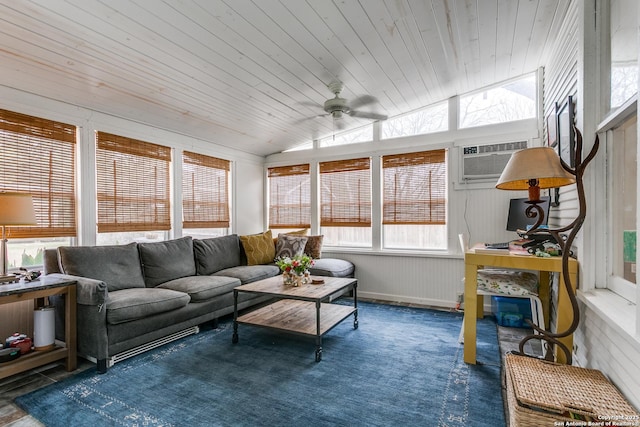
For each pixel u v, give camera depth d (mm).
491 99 3969
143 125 3695
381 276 4527
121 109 3299
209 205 4570
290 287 3047
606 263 1885
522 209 3238
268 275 4141
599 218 1902
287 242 4738
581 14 1962
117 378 2268
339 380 2229
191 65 2713
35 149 2805
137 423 1760
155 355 2656
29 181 2766
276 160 5480
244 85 3154
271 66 2855
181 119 3744
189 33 2301
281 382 2203
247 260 4508
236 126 4188
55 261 2809
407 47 2789
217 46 2490
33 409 1891
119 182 3453
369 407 1904
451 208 4102
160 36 2299
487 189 3908
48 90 2773
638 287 1224
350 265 4555
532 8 2377
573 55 2309
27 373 2340
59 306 2566
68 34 2172
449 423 1749
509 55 3180
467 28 2588
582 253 1956
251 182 5312
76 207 3102
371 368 2406
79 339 2447
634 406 1309
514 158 1979
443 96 4074
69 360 2375
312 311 3244
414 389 2102
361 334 3123
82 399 1997
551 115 3076
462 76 3549
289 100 3576
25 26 2057
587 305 1770
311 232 5145
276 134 4656
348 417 1809
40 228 2838
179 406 1922
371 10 2260
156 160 3861
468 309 2463
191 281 3328
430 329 3258
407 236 4469
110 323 2418
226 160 4883
